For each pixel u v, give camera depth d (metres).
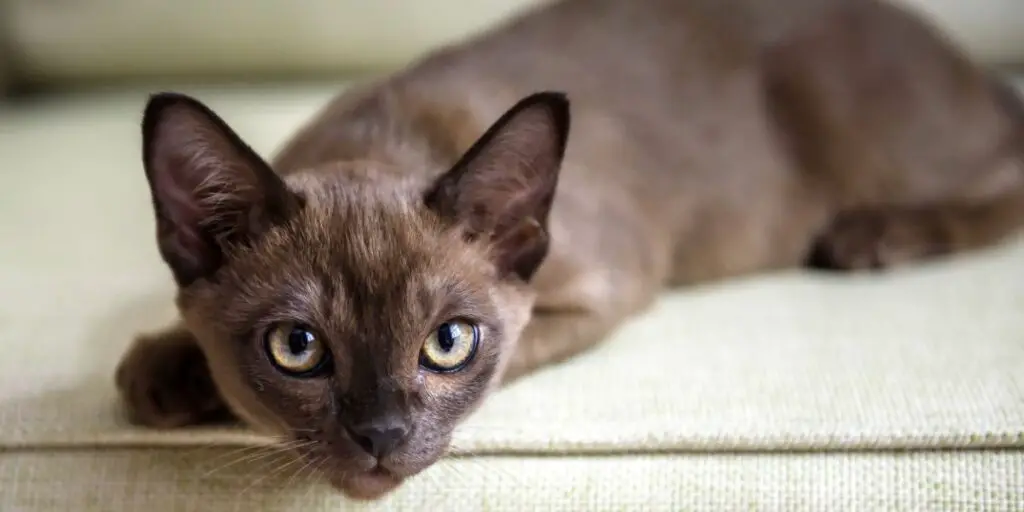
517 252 0.53
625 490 0.52
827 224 0.67
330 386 0.50
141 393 0.52
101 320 0.59
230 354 0.51
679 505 0.52
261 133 0.73
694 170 0.64
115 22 0.80
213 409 0.54
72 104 0.83
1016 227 0.67
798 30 0.66
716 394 0.54
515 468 0.52
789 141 0.66
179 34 0.80
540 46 0.63
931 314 0.59
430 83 0.60
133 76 0.83
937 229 0.65
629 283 0.60
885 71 0.66
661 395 0.54
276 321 0.50
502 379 0.55
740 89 0.65
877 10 0.67
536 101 0.51
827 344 0.57
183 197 0.51
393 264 0.50
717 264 0.65
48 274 0.63
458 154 0.58
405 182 0.53
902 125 0.66
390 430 0.49
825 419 0.53
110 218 0.68
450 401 0.51
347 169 0.54
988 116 0.68
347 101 0.62
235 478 0.52
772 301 0.62
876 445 0.52
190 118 0.50
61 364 0.56
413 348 0.50
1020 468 0.52
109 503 0.52
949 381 0.54
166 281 0.62
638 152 0.63
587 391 0.55
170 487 0.52
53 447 0.53
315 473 0.51
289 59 0.81
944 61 0.67
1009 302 0.60
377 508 0.52
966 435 0.52
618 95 0.63
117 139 0.76
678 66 0.64
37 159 0.74
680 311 0.61
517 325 0.53
